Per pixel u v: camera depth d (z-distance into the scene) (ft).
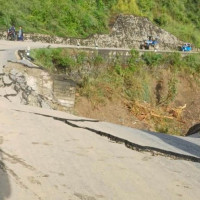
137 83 115.85
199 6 205.77
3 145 21.43
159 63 130.93
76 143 23.86
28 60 71.97
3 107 31.78
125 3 174.70
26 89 51.08
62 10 141.59
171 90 121.80
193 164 22.84
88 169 19.49
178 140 29.81
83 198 16.11
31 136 23.98
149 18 176.65
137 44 152.35
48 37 120.06
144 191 17.58
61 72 94.89
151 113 103.24
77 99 86.89
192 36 184.03
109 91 100.99
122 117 94.84
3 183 16.44
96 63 109.91
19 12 127.95
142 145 24.56
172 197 17.34
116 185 17.89
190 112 119.34
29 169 18.51
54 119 29.84
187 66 139.13
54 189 16.67
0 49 81.35
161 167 21.42
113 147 24.13
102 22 150.51
